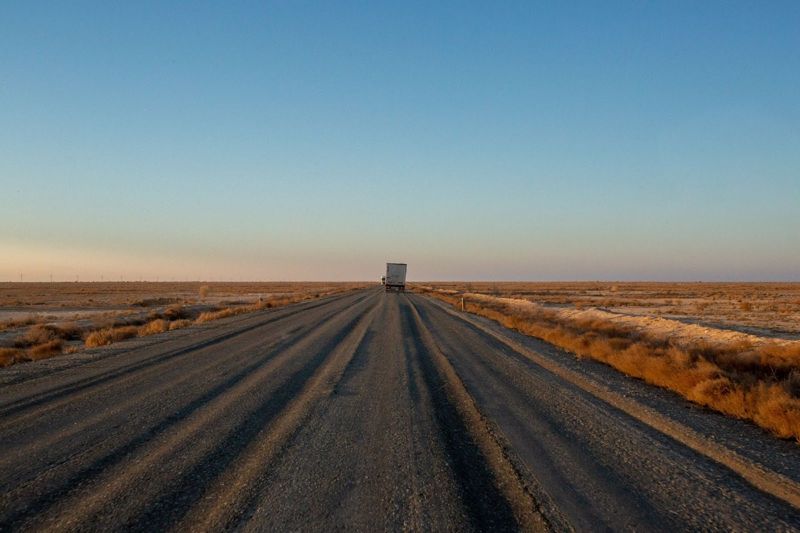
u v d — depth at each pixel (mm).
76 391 10102
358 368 12867
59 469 5652
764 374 11625
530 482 5324
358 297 64438
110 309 48719
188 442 6684
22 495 4922
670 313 37562
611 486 5238
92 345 18969
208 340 19250
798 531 4285
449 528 4273
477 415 8195
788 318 32000
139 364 13570
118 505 4680
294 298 62469
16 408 8672
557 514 4562
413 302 51156
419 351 16188
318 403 9031
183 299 71188
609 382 11125
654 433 7254
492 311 35625
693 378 10211
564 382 11219
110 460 5957
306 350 16297
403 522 4375
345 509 4629
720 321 29469
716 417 8164
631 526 4340
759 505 4809
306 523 4336
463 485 5246
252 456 6121
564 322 29781
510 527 4305
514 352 16375
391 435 7070
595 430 7359
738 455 6160
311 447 6500
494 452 6324
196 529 4211
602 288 131875
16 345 20141
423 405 8930
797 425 6848
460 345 17906
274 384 10766
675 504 4809
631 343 17688
